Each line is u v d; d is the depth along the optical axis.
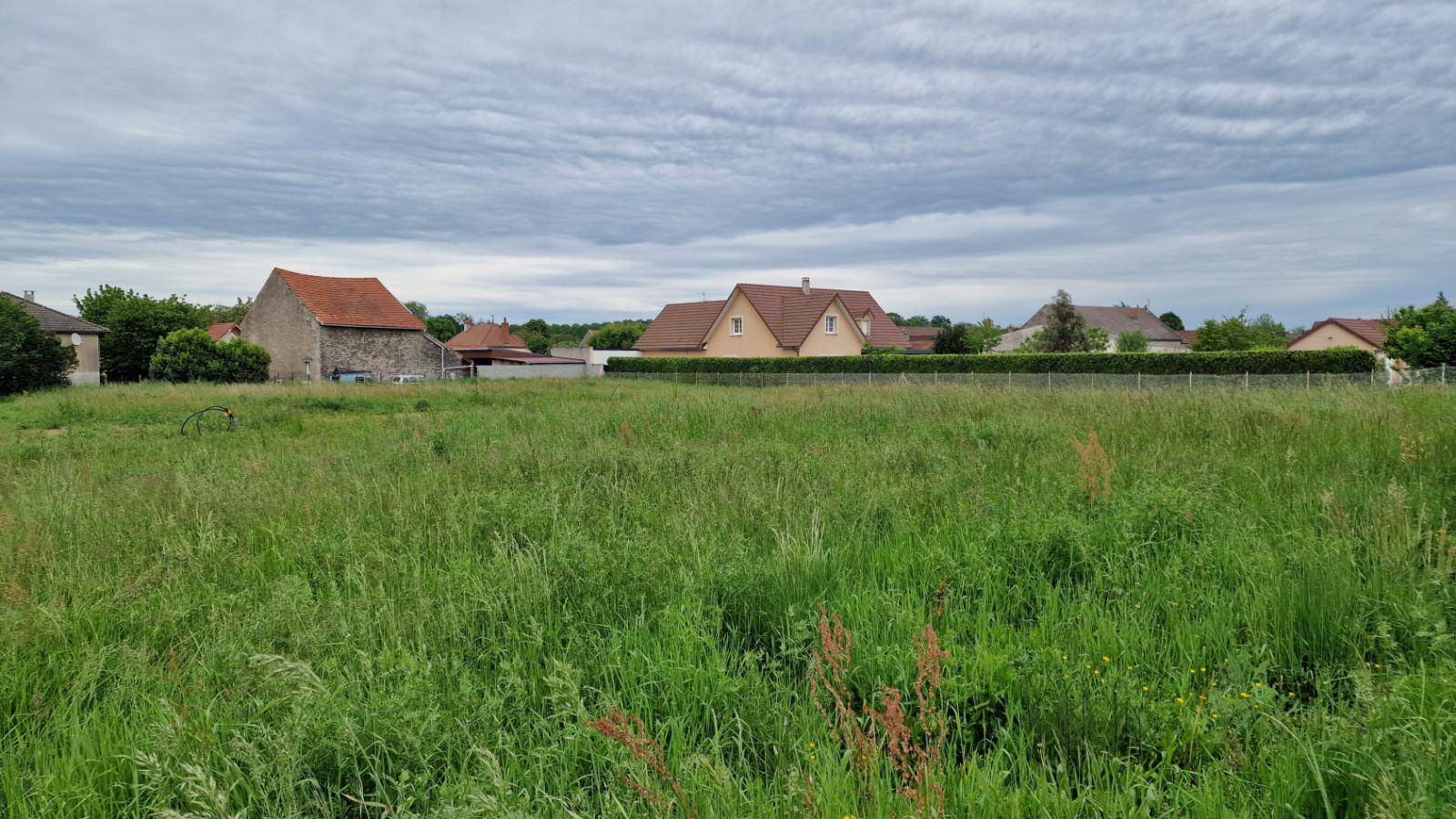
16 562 5.38
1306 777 2.58
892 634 3.86
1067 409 12.99
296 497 7.45
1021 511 5.74
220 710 3.35
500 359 55.72
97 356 42.16
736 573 4.59
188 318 52.69
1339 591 3.95
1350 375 22.81
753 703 3.28
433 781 2.82
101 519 6.75
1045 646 3.64
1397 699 2.88
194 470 9.16
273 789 2.79
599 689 3.34
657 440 11.48
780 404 16.34
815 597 4.39
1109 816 2.43
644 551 5.02
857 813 2.48
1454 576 4.20
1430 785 2.38
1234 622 3.86
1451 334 24.03
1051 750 2.97
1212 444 8.64
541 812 2.57
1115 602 4.23
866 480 7.37
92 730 3.27
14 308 31.03
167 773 2.81
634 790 2.61
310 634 3.86
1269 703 3.00
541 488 7.14
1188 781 2.72
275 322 41.34
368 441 12.46
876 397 17.12
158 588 4.96
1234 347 56.34
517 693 3.35
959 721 3.11
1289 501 5.98
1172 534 5.28
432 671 3.52
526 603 4.31
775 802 2.59
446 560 5.34
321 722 2.96
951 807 2.52
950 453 9.01
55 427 17.31
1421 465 6.89
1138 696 3.08
